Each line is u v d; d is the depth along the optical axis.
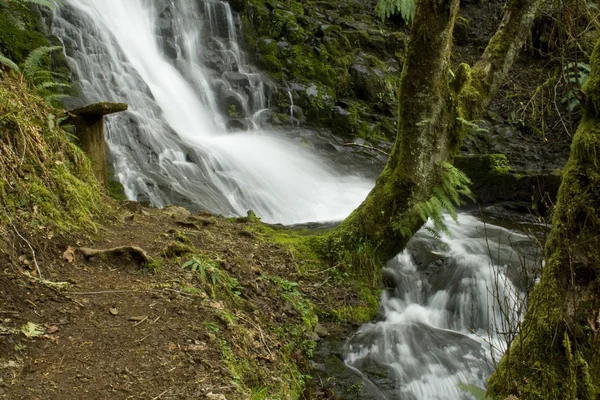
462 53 15.29
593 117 3.51
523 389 3.48
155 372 3.29
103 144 5.94
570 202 3.45
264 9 13.46
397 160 6.13
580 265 3.38
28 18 8.77
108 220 5.15
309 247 6.21
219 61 12.17
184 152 9.10
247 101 11.88
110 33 10.52
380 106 13.23
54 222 4.44
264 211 8.80
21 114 4.90
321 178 10.30
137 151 8.52
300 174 10.14
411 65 5.82
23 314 3.47
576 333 3.35
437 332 5.55
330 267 6.01
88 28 10.15
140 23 11.48
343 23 14.38
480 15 16.30
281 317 4.92
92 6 10.62
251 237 6.14
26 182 4.48
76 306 3.72
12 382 2.95
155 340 3.56
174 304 4.01
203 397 3.16
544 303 3.51
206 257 4.98
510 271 6.57
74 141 5.87
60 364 3.18
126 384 3.13
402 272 6.61
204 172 8.95
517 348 3.63
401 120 6.03
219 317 4.05
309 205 9.32
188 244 5.18
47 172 4.74
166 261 4.66
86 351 3.33
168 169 8.54
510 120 13.09
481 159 10.23
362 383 4.58
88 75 9.43
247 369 3.75
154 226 5.45
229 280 4.82
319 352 4.87
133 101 9.60
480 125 12.88
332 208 9.43
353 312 5.56
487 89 6.49
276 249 6.00
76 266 4.21
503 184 10.01
